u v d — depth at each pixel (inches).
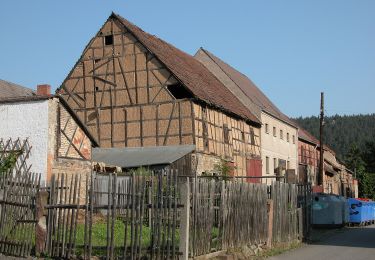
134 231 425.4
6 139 783.7
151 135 1134.4
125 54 1194.0
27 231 473.1
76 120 829.8
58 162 784.9
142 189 427.8
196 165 1079.6
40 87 1089.4
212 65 1640.0
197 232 446.3
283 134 1808.6
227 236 502.9
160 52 1232.8
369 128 6304.1
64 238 456.8
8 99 788.0
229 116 1305.4
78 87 1228.5
